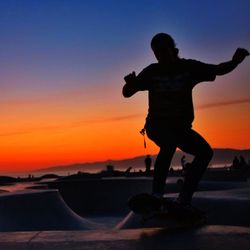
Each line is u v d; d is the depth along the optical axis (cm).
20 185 2997
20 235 382
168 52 397
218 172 2292
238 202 781
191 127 395
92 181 2206
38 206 1145
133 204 379
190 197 394
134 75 395
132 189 2125
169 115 387
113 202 2119
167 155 388
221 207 788
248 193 920
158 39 398
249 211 756
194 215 390
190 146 388
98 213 1991
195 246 319
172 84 391
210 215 784
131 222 809
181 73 393
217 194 904
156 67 398
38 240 360
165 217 387
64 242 349
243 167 3030
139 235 365
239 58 384
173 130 386
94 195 2167
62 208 1204
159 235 360
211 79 392
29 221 1090
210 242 329
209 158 391
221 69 386
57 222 1130
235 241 330
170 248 316
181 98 390
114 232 384
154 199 374
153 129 391
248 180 2247
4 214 1068
